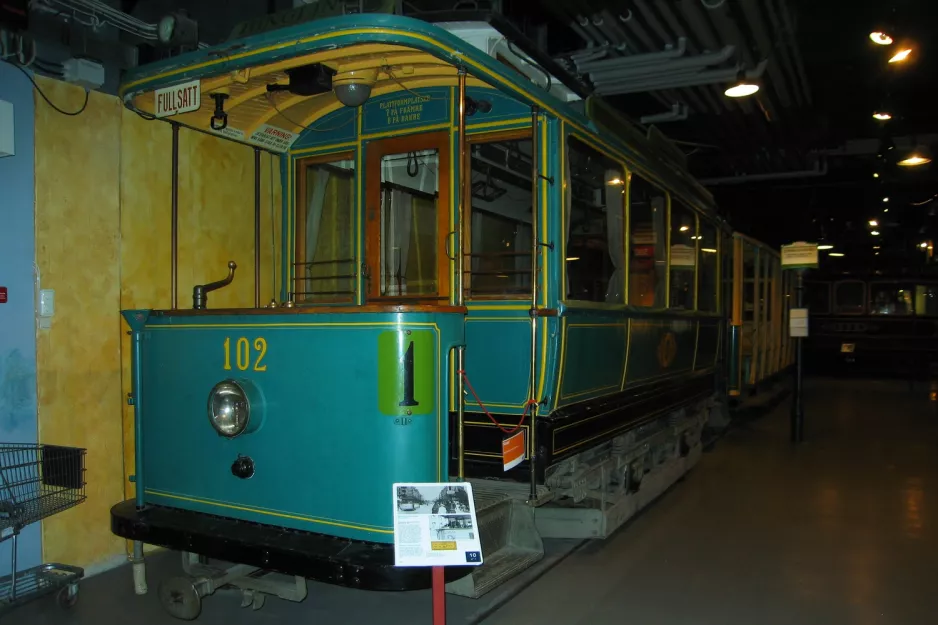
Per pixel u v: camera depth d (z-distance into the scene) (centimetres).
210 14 533
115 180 466
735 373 1137
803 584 475
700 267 785
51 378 431
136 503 400
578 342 452
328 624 404
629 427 548
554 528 518
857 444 987
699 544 556
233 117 466
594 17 595
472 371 439
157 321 396
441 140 457
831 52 828
